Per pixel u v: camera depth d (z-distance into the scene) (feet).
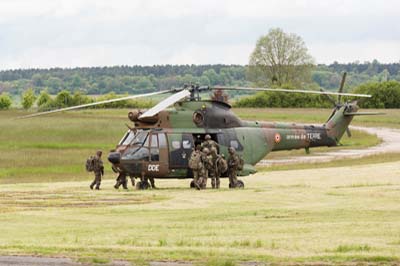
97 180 175.73
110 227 115.55
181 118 173.68
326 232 106.22
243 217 125.18
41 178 220.02
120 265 81.25
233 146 177.78
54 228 114.73
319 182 192.34
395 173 217.36
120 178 175.52
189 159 171.94
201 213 131.44
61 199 155.84
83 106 163.32
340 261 82.79
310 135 195.52
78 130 427.74
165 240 99.04
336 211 130.62
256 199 152.15
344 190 167.12
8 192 169.99
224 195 159.22
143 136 171.22
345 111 203.10
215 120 176.76
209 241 97.76
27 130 423.23
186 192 166.09
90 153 303.68
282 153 331.57
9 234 108.37
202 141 174.81
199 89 176.45
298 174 220.23
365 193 159.84
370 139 430.61
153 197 158.20
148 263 81.97
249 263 81.92
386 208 134.31
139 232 109.09
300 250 90.27
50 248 90.84
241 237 102.27
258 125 185.06
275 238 100.63
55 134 407.85
